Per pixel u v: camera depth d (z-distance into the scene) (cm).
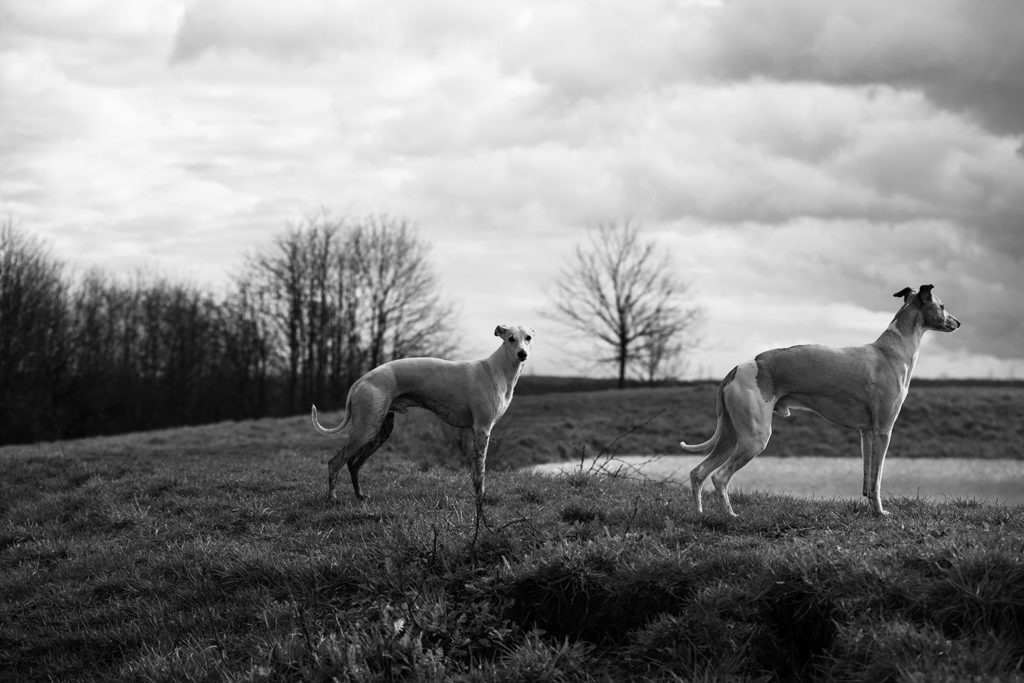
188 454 2083
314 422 1137
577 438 3675
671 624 669
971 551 664
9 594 966
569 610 735
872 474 956
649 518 900
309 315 5550
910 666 566
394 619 742
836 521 876
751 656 641
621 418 4050
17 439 5041
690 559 732
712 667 628
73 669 817
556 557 754
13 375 5012
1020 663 577
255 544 1000
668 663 648
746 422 935
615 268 5719
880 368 960
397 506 1062
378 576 828
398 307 5469
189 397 6162
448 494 1123
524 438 3472
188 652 781
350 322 5519
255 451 2177
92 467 1499
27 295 5100
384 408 1111
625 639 701
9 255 5122
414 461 1673
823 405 966
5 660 847
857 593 650
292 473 1389
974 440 3747
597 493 1124
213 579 915
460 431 2123
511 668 662
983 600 619
